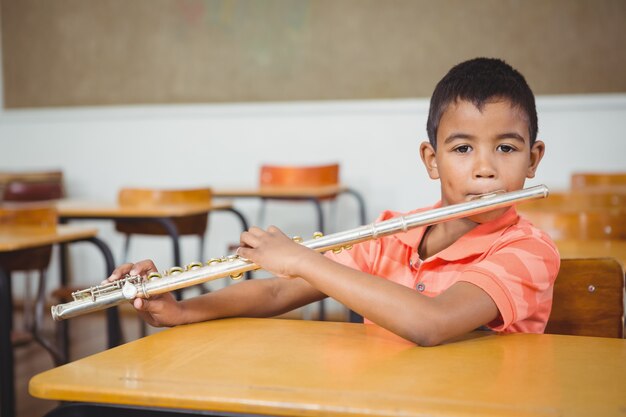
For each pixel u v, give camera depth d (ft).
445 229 3.53
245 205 16.06
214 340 2.82
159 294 3.22
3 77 17.12
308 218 15.78
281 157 15.85
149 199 11.39
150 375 2.31
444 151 3.25
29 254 8.07
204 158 16.22
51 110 16.89
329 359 2.48
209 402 2.08
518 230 3.28
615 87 14.35
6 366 6.77
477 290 2.91
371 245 3.74
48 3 16.85
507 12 14.69
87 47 16.74
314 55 15.61
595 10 14.35
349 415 1.95
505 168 3.15
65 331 10.29
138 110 16.39
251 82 15.96
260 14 15.80
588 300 4.03
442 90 3.32
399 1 15.14
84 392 2.20
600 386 2.13
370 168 15.44
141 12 16.39
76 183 16.94
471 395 2.05
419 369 2.34
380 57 15.31
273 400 2.03
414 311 2.68
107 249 8.27
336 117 15.53
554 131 14.58
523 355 2.51
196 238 16.16
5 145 17.24
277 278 3.74
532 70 14.67
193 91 16.28
